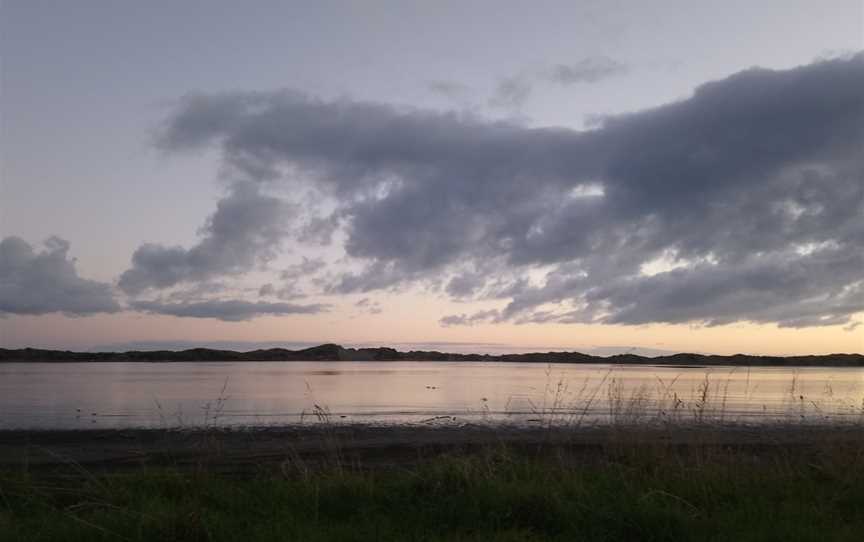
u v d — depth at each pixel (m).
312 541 6.67
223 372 57.59
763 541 6.98
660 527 7.20
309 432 15.55
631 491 8.20
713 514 7.71
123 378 44.44
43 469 10.80
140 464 11.23
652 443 10.09
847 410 19.39
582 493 8.02
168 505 7.51
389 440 14.19
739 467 9.52
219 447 12.27
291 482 8.62
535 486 8.14
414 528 7.16
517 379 45.25
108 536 6.66
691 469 9.15
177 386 34.47
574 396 25.05
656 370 61.97
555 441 13.77
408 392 30.38
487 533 6.99
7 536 6.69
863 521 7.70
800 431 14.91
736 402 23.80
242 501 7.99
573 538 7.01
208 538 6.66
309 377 47.62
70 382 38.56
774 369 78.56
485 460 9.40
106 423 17.75
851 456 9.95
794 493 8.65
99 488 8.28
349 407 22.80
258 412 20.84
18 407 22.23
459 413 20.42
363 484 8.31
